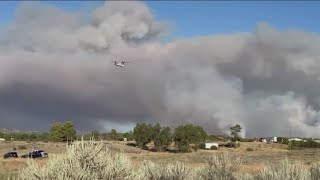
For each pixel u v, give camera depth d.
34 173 12.44
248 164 57.03
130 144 132.00
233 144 156.75
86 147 13.05
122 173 13.20
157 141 120.44
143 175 14.16
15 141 140.25
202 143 137.38
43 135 160.75
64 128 131.50
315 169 20.83
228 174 21.62
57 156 12.92
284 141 182.88
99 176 12.89
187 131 117.31
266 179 19.69
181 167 21.22
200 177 21.42
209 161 22.23
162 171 20.70
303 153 100.56
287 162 20.12
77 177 12.31
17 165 50.72
